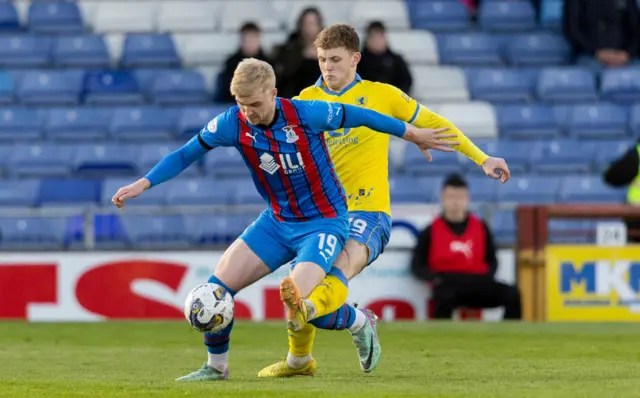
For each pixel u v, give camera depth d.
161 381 18.02
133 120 46.94
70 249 35.59
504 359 23.11
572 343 27.05
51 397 15.67
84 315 35.50
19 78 49.09
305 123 17.50
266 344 27.12
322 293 17.31
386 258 35.28
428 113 19.83
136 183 17.72
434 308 34.88
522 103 49.25
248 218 38.41
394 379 18.61
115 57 50.38
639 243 35.41
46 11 52.28
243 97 16.81
